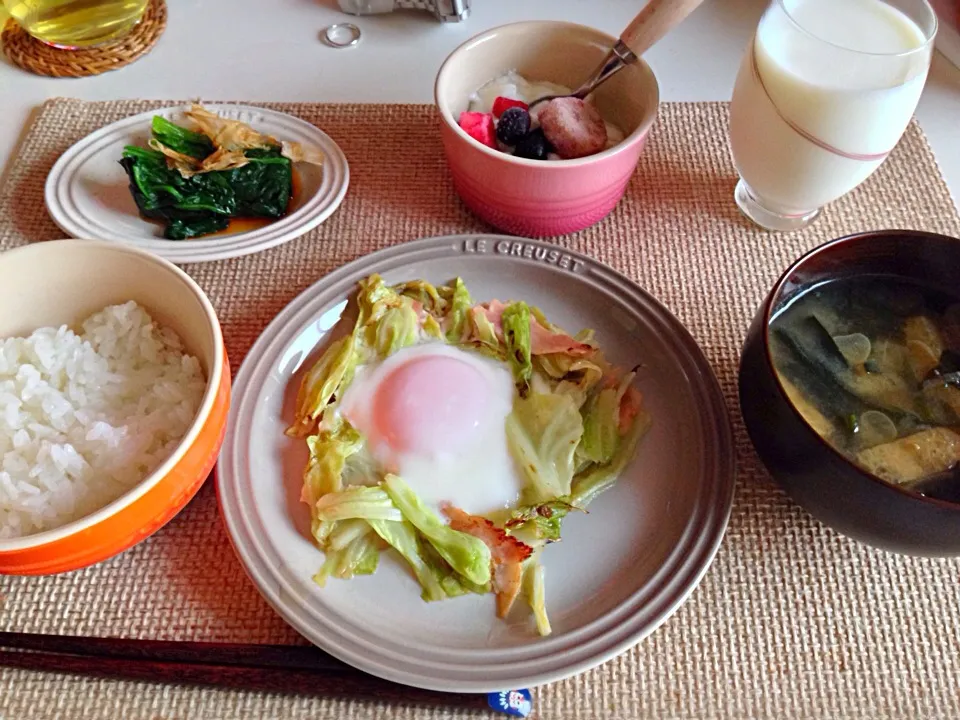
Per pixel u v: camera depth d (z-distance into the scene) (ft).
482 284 1.18
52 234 1.28
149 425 0.98
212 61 1.59
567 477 0.98
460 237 1.19
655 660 0.91
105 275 1.05
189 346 1.06
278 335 1.08
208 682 0.88
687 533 0.94
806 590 0.97
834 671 0.91
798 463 0.89
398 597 0.92
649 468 1.02
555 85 1.34
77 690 0.89
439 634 0.89
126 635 0.92
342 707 0.88
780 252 1.28
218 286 1.23
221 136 1.32
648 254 1.28
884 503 0.82
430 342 1.10
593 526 0.97
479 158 1.14
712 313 1.20
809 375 0.98
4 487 0.91
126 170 1.27
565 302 1.17
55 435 0.97
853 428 0.93
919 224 1.32
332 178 1.33
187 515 1.01
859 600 0.96
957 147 1.46
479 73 1.32
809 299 1.04
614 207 1.32
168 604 0.94
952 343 1.00
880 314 1.03
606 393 1.05
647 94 1.20
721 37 1.63
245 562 0.90
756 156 1.18
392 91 1.52
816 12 1.12
